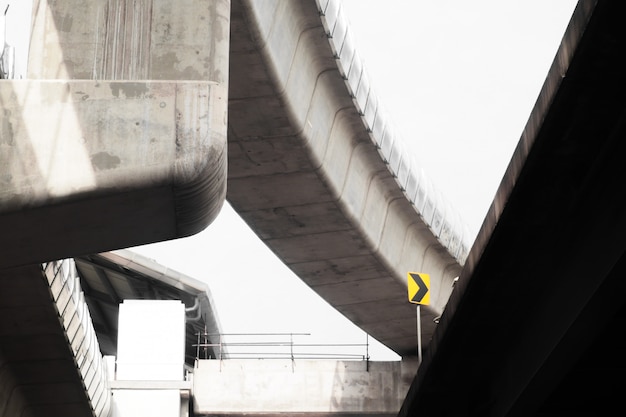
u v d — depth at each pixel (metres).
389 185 38.44
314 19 30.17
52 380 31.52
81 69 17.34
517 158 16.39
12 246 15.62
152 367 39.84
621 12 13.46
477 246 18.42
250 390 42.22
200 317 43.94
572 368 19.91
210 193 15.48
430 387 22.44
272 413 42.19
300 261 38.94
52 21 17.56
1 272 25.12
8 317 27.61
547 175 16.38
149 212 15.33
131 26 17.34
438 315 44.31
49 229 15.29
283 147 31.66
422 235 42.31
